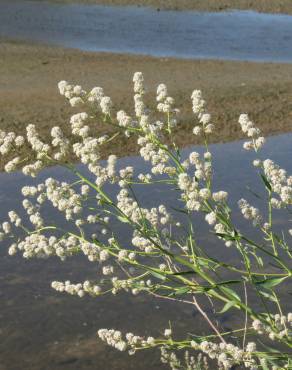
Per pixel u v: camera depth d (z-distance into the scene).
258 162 0.61
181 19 5.23
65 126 2.13
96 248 0.60
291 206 1.47
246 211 0.61
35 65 3.32
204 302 1.16
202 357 0.99
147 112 0.62
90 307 1.16
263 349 0.99
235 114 2.38
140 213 0.62
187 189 0.55
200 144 2.08
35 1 5.88
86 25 4.92
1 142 0.63
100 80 2.92
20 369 1.02
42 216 1.44
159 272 0.59
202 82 2.86
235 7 5.67
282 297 1.14
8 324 1.12
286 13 5.50
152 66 3.33
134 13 5.45
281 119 2.37
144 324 1.11
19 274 1.26
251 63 3.45
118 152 1.97
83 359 1.04
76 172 0.62
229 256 1.28
